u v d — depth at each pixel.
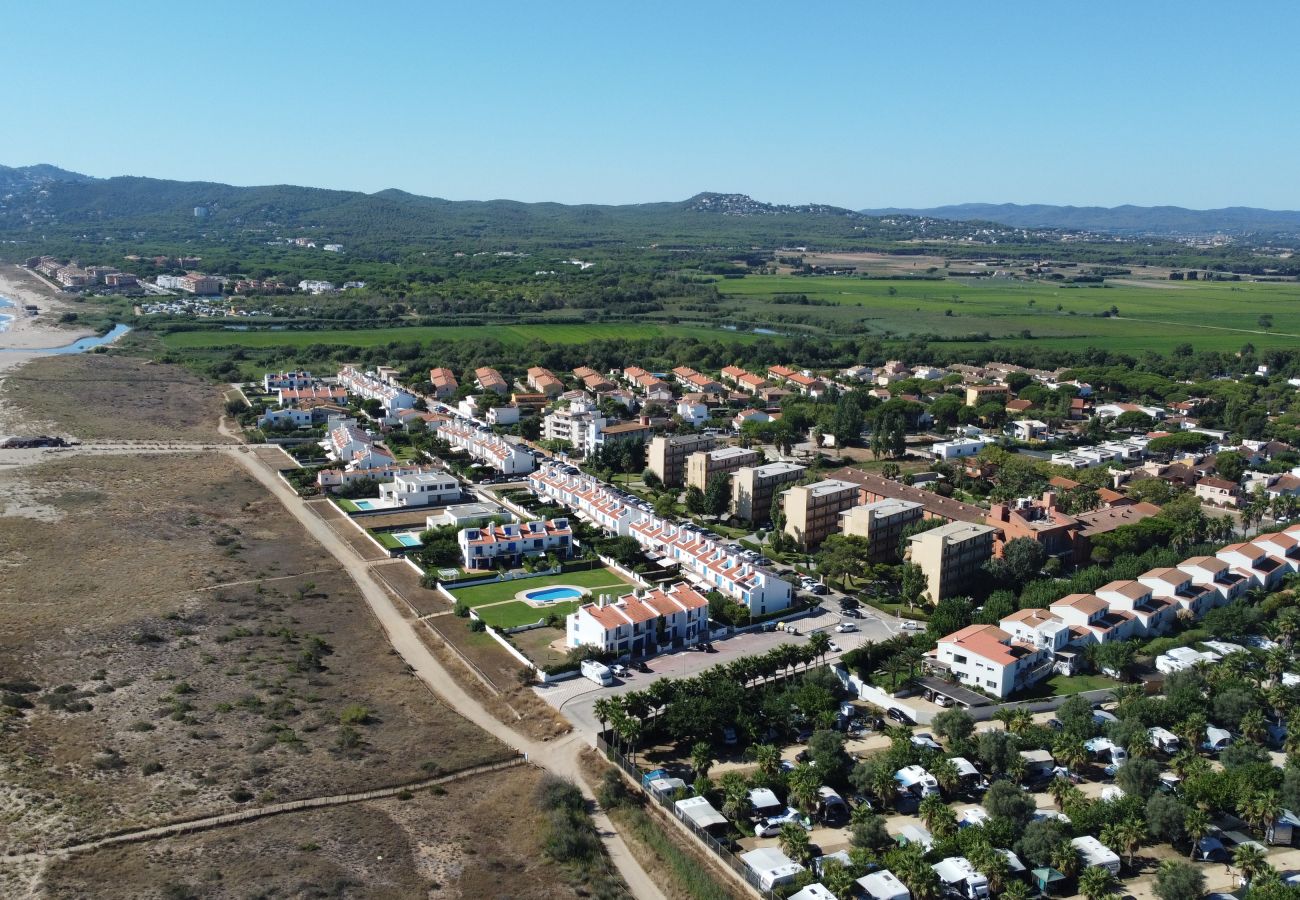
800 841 154.62
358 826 158.25
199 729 184.62
